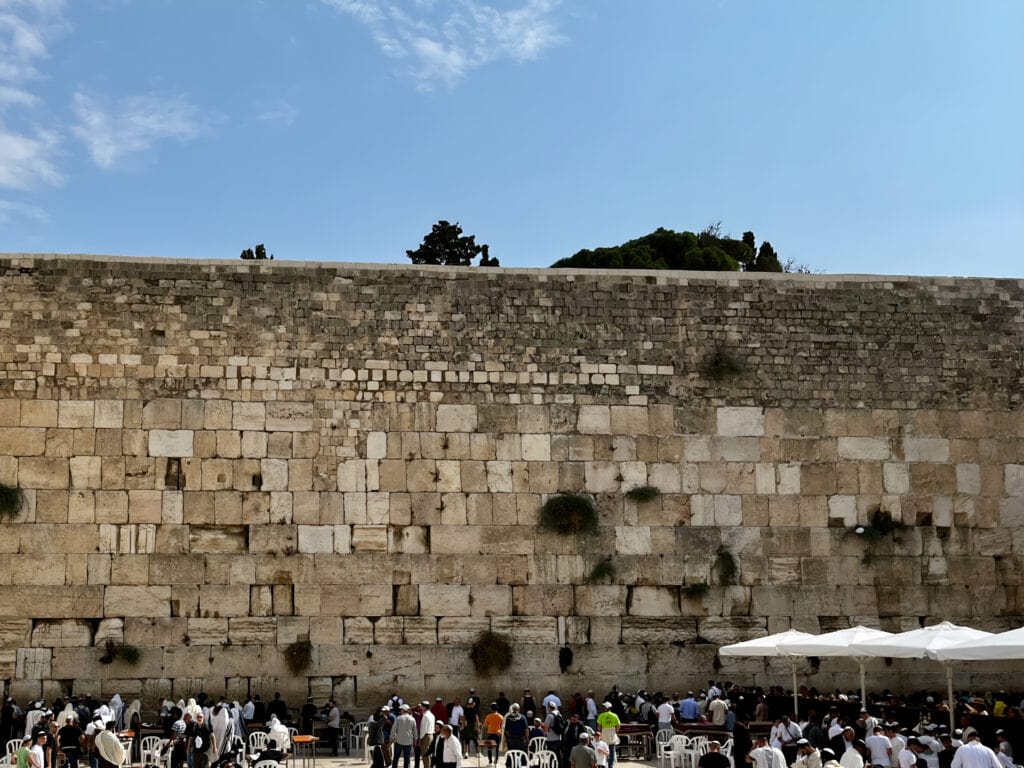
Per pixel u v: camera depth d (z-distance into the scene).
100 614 30.62
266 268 32.72
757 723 28.41
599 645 32.31
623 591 32.66
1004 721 25.23
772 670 32.97
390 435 32.41
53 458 31.09
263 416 32.00
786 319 34.56
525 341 33.41
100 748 23.34
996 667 33.97
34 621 30.39
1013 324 35.50
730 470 33.59
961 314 35.28
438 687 31.52
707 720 30.19
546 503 32.69
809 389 34.28
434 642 31.69
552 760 25.42
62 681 30.22
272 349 32.34
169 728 28.52
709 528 33.25
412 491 32.25
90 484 31.11
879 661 33.59
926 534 34.00
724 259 69.31
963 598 33.78
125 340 31.84
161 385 31.78
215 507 31.45
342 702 31.12
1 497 30.64
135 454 31.38
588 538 32.72
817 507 33.72
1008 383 35.09
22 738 27.66
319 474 31.97
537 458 32.88
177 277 32.34
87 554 30.81
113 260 32.19
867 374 34.56
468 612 31.97
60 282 31.92
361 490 32.06
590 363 33.56
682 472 33.41
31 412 31.20
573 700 30.70
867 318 34.88
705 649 32.72
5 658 30.11
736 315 34.41
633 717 30.91
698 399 33.81
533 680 31.91
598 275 34.06
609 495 33.00
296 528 31.66
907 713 29.73
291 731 29.55
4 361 31.34
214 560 31.23
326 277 32.94
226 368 32.09
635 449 33.31
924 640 25.09
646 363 33.81
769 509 33.56
